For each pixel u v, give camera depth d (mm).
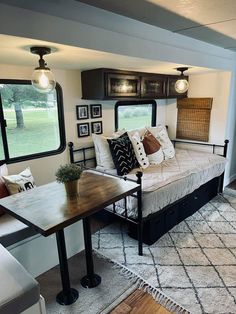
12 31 1334
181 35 2457
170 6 1646
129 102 3816
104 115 3479
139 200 2273
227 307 1840
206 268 2266
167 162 3482
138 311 1830
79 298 1958
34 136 2807
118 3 1605
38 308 1053
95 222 3131
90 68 2816
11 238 1948
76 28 1610
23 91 2623
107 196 1806
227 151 3906
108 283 2105
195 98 3996
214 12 1766
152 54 2189
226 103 3684
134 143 3232
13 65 2455
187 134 4250
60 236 1770
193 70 3322
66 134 3057
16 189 2283
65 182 1740
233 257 2418
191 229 2938
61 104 2934
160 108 4352
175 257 2426
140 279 2139
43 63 1728
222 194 3955
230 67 3479
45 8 1447
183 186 2891
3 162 2557
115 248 2586
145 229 2590
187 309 1828
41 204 1706
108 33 1806
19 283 1029
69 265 2346
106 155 3156
